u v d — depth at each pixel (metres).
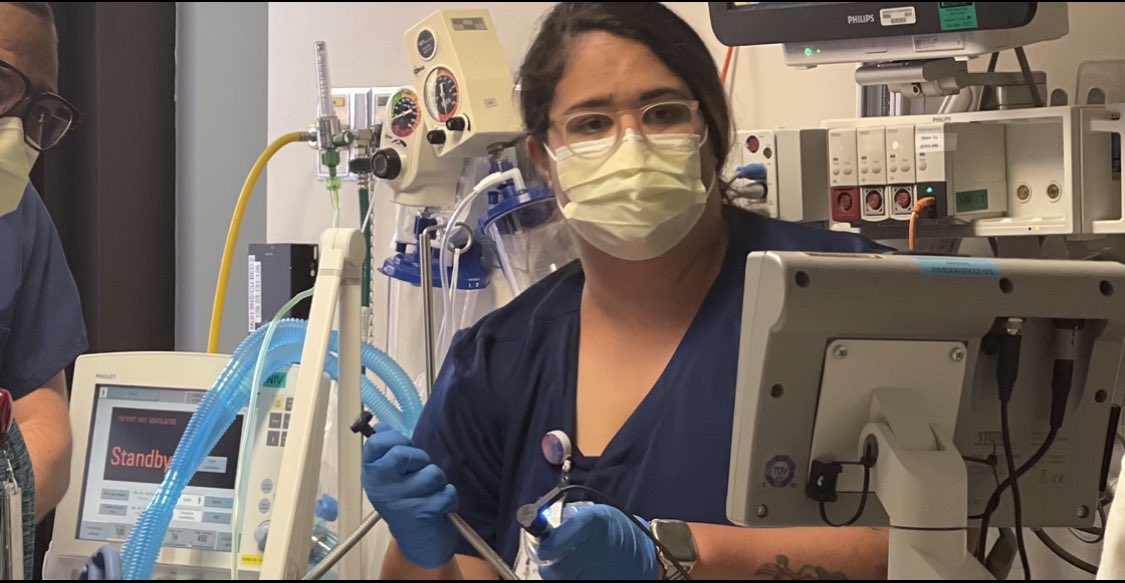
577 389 1.75
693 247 1.76
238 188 2.58
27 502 1.71
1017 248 1.95
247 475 1.62
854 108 2.15
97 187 2.59
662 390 1.67
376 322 2.23
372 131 2.17
